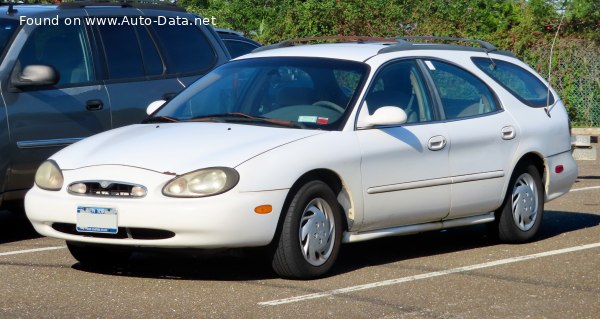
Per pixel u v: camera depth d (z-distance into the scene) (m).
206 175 10.59
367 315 9.73
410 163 12.16
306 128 11.66
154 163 10.85
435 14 32.28
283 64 12.65
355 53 12.62
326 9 31.72
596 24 32.16
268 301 10.25
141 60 15.48
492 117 13.36
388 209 11.98
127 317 9.62
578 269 12.03
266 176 10.72
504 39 31.75
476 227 15.23
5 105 13.74
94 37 15.05
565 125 14.48
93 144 11.68
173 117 12.48
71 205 10.95
